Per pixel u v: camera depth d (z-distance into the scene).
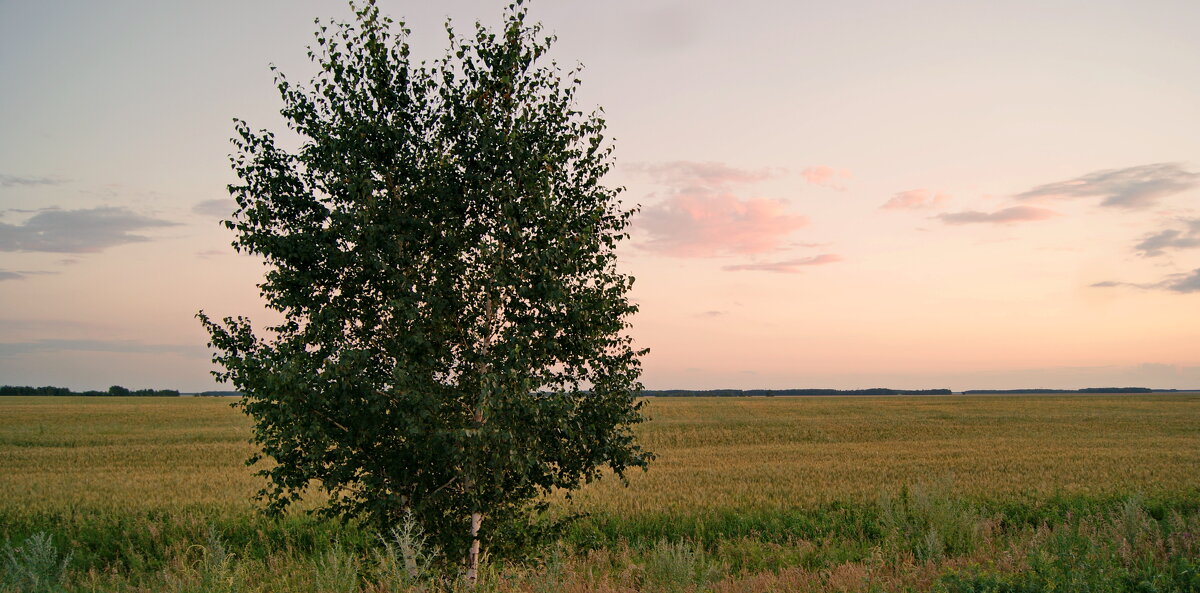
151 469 28.92
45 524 16.41
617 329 10.16
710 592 9.73
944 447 39.66
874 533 15.39
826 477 25.77
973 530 13.68
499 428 9.03
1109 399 119.00
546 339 9.91
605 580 10.04
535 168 9.91
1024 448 38.47
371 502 9.27
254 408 9.03
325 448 9.11
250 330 9.62
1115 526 13.00
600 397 10.05
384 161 10.05
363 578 9.70
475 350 9.92
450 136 10.26
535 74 10.51
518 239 9.66
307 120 10.06
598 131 10.53
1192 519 13.38
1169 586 8.29
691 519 16.78
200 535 15.34
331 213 9.55
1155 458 32.34
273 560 12.17
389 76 10.16
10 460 32.56
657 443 43.56
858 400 123.06
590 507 17.80
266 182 9.91
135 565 13.02
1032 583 8.22
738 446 41.28
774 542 14.95
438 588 8.70
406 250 9.80
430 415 9.05
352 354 8.74
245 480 24.84
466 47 10.23
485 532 9.96
